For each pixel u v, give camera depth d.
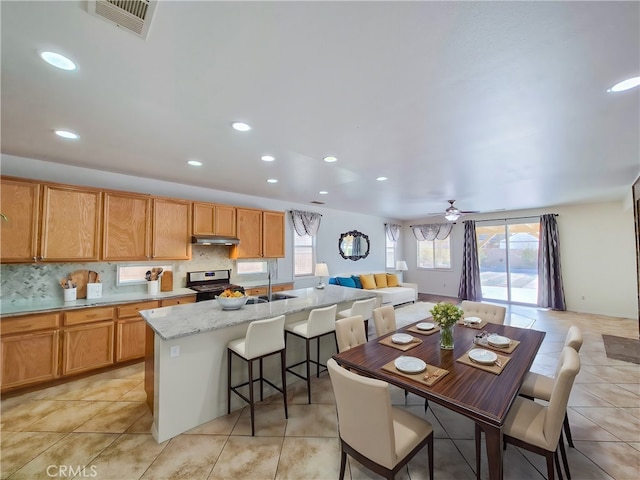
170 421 2.18
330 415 2.48
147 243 3.72
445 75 1.61
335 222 7.00
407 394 2.94
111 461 1.93
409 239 9.15
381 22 1.22
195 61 1.47
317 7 1.14
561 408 1.53
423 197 5.30
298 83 1.68
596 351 3.91
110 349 3.23
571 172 3.58
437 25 1.24
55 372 2.89
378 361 2.01
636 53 1.42
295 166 3.33
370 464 1.52
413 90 1.76
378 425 1.45
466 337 2.52
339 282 6.58
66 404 2.62
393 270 8.81
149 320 2.46
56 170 3.27
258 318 2.58
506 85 1.71
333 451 2.04
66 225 3.13
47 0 1.09
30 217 2.92
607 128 2.31
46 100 1.87
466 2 1.12
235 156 2.99
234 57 1.44
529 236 6.93
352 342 2.55
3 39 1.29
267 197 5.36
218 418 2.44
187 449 2.05
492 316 3.18
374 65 1.52
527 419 1.72
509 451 2.08
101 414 2.46
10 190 2.82
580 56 1.44
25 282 3.15
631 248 5.62
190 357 2.30
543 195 5.09
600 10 1.15
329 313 2.92
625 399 2.73
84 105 1.93
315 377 3.25
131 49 1.38
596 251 5.98
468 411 1.41
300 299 3.53
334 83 1.69
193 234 4.17
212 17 1.18
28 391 2.82
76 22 1.20
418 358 2.05
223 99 1.86
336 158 3.04
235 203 4.95
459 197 5.29
